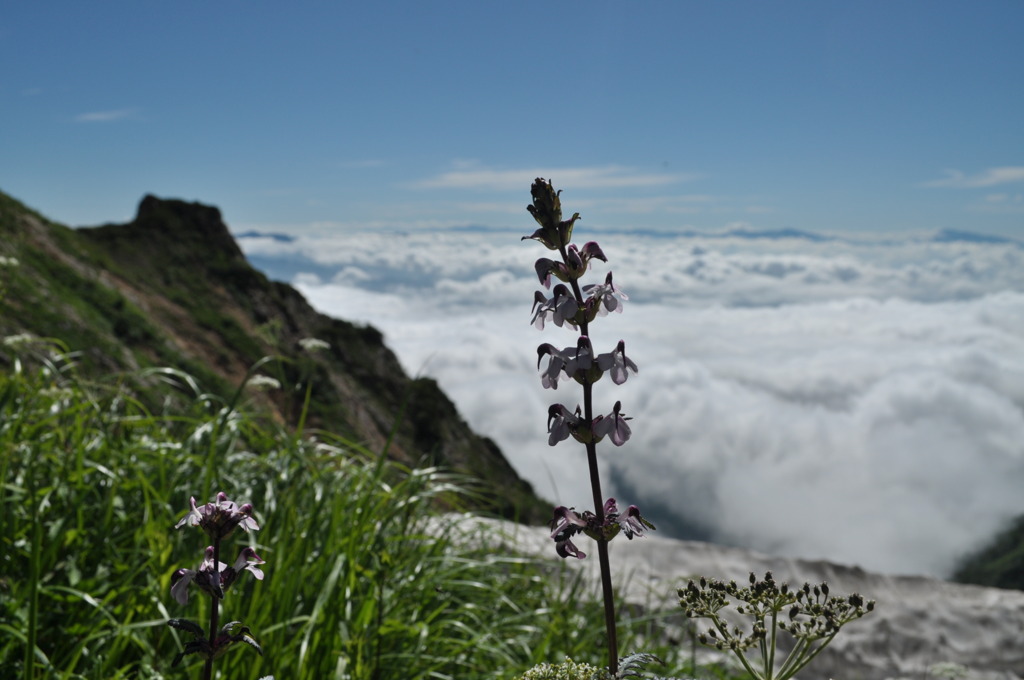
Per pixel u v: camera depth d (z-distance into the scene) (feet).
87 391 15.66
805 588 5.44
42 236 116.16
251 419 16.01
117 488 12.41
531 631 13.24
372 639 10.55
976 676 16.03
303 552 11.46
